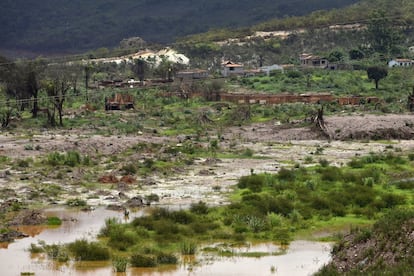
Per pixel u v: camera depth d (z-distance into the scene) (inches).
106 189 4621.1
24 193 4409.5
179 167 5590.6
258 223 3486.7
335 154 6437.0
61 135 7790.4
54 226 3587.6
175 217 3644.2
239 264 2920.8
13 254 3068.4
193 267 2883.9
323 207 3878.0
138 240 3260.3
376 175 4798.2
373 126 7849.4
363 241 2778.1
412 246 2522.1
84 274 2785.4
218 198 4301.2
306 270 2827.3
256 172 5334.6
